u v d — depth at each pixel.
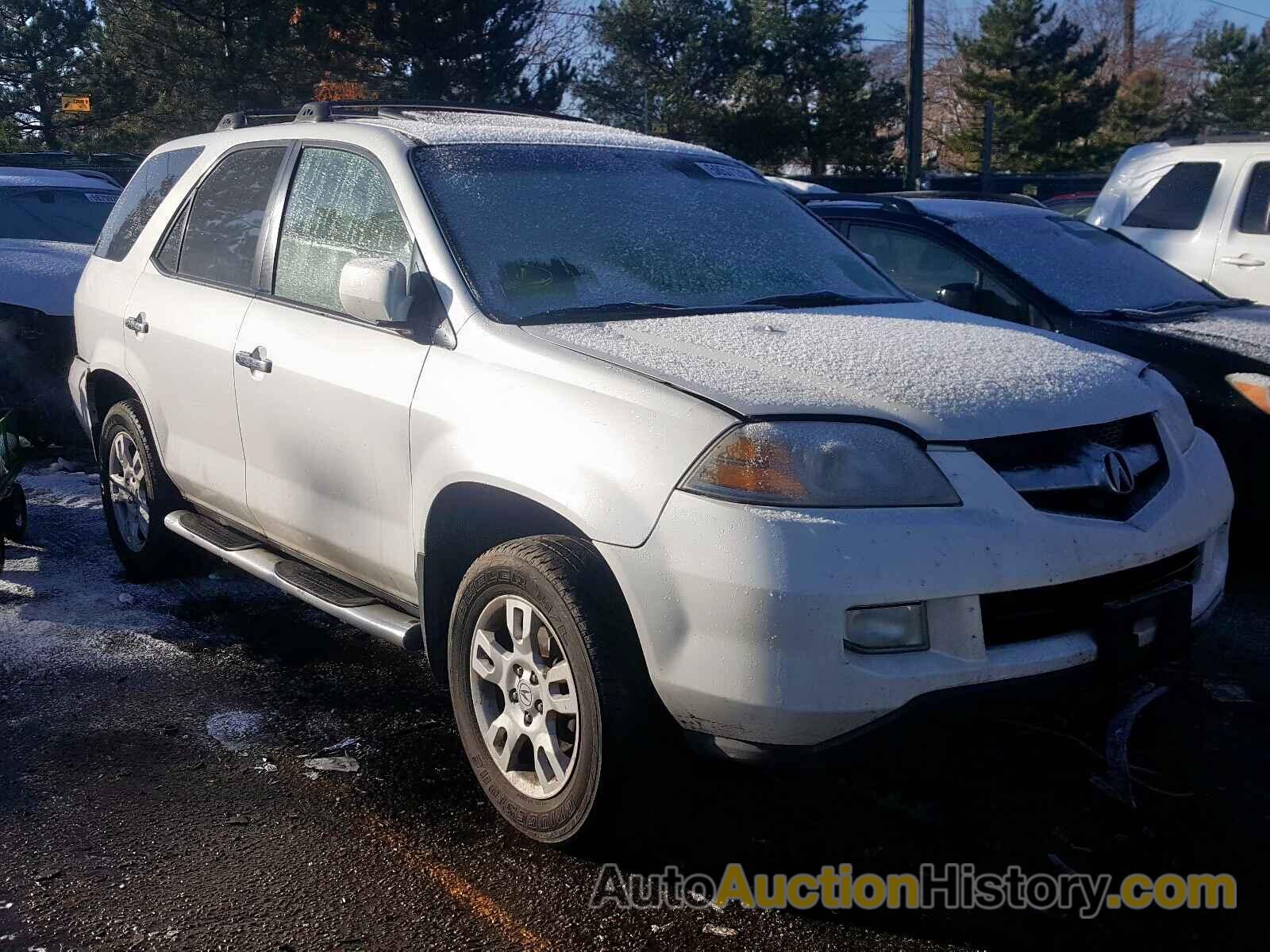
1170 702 4.30
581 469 3.12
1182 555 3.41
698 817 3.49
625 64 41.53
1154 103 46.03
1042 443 3.18
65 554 5.98
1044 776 3.74
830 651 2.80
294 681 4.49
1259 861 3.30
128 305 5.23
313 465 4.09
